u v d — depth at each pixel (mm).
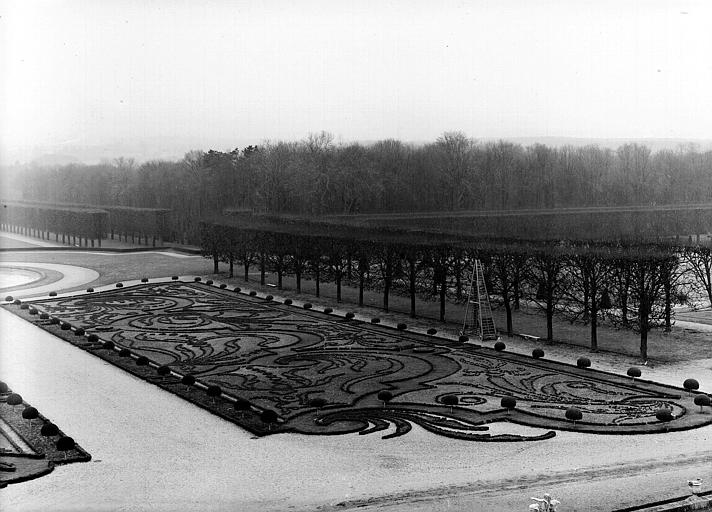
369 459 102875
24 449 107812
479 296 175875
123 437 112812
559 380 140750
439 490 90562
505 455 103812
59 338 180750
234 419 119750
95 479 96500
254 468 99750
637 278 159500
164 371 146375
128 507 87312
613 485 90000
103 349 168125
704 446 106625
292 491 91500
